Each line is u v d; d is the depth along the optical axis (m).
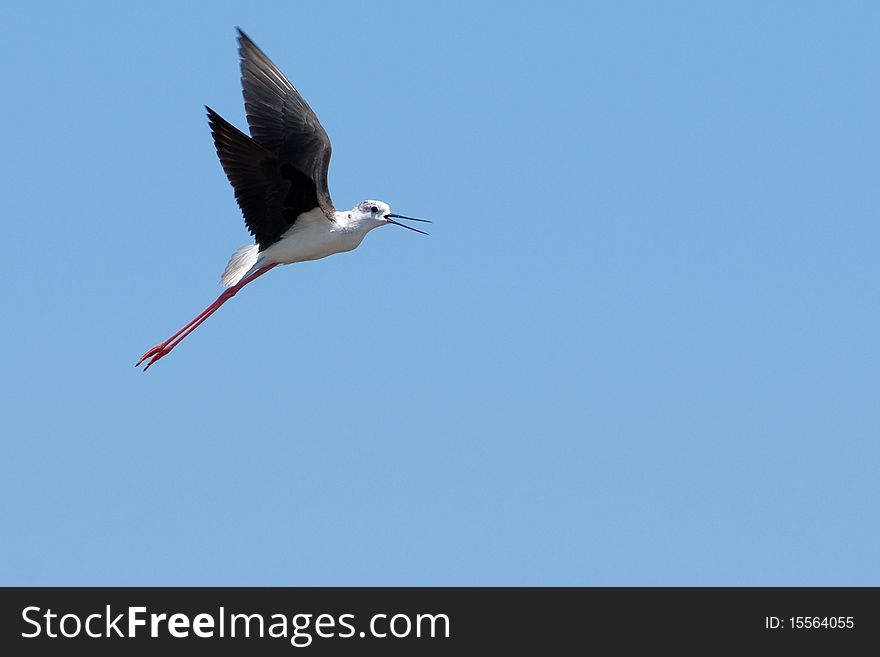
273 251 17.36
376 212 17.52
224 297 17.48
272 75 18.91
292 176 16.41
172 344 17.41
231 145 15.96
